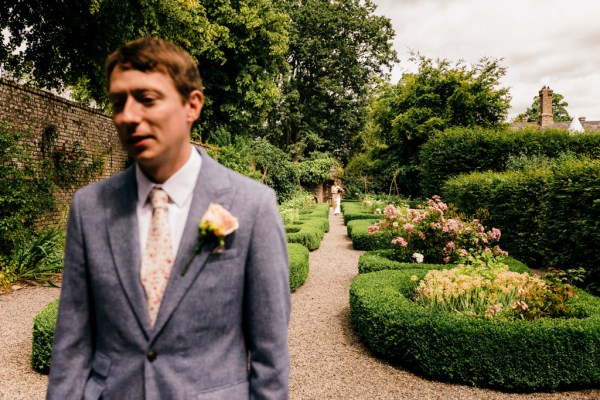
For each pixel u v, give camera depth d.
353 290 4.92
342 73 30.31
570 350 3.49
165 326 1.08
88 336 1.19
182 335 1.08
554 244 7.07
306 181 29.61
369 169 29.41
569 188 6.41
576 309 4.15
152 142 1.07
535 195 8.28
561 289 4.16
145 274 1.11
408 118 22.23
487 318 3.88
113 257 1.12
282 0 28.58
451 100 21.72
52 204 8.26
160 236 1.13
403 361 4.00
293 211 14.66
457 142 16.81
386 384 3.65
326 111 31.34
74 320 1.17
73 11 9.31
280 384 1.13
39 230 8.04
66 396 1.13
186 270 1.09
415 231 6.68
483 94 21.12
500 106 21.25
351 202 28.11
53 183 8.49
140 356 1.08
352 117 30.62
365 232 11.12
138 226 1.16
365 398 3.40
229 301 1.12
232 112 20.33
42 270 6.93
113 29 9.73
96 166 10.63
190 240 1.11
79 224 1.17
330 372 3.89
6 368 3.78
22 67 10.11
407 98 23.19
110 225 1.14
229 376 1.12
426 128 21.70
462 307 4.22
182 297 1.08
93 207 1.18
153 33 10.55
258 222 1.16
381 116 25.61
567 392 3.53
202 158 1.25
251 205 1.17
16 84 8.07
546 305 4.14
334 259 9.82
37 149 8.67
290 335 4.86
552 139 15.11
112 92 1.09
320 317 5.51
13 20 9.40
